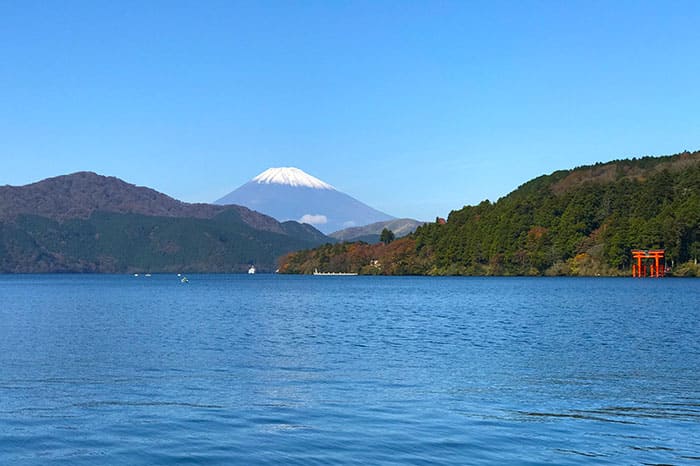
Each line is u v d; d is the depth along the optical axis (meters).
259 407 31.16
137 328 71.88
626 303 110.62
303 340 59.41
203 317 88.25
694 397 33.88
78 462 23.28
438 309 102.19
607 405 31.95
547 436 26.38
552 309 98.62
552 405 31.88
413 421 28.56
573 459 23.62
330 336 62.94
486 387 36.31
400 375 40.22
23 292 184.25
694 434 26.92
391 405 31.66
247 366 43.97
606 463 23.23
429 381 38.12
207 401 32.59
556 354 49.62
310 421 28.53
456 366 43.81
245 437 26.08
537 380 38.56
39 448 24.80
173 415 29.62
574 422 28.66
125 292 183.50
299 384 37.19
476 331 66.94
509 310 97.81
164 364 44.94
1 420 28.77
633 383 37.69
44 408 31.12
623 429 27.56
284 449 24.58
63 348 53.75
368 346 54.88
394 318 85.06
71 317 88.44
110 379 38.94
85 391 35.22
